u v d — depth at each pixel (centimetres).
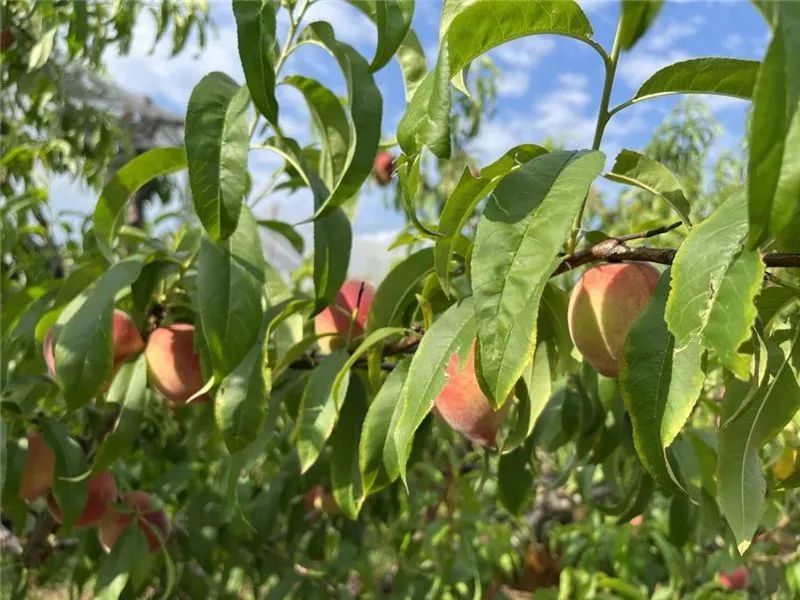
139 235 77
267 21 53
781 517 105
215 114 57
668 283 44
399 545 126
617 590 114
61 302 73
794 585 94
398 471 53
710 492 73
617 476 85
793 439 59
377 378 63
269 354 71
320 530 113
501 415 59
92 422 85
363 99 63
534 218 40
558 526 129
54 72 157
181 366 69
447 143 39
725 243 35
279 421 98
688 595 122
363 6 69
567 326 58
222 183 56
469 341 47
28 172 140
